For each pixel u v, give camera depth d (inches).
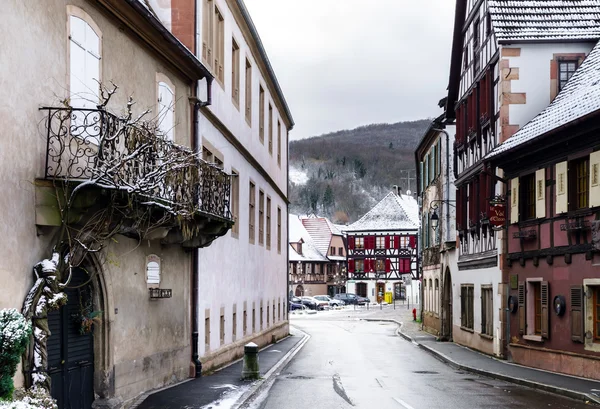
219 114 802.2
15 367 316.2
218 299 808.9
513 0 975.6
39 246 388.8
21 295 370.0
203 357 732.0
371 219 3599.9
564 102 836.6
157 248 597.0
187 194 546.6
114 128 408.5
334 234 4379.9
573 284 759.7
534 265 850.1
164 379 617.3
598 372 710.5
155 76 583.8
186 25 696.4
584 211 729.0
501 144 930.1
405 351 1181.7
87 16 451.8
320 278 4124.0
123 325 518.9
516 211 897.5
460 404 577.6
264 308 1197.7
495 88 978.7
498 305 959.0
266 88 1205.7
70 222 397.4
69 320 448.8
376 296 3535.9
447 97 1334.9
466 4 1167.0
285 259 1541.6
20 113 370.3
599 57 872.3
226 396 570.6
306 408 553.0
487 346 1031.0
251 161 1037.8
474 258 1107.9
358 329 1892.2
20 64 370.9
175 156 469.4
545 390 668.1
